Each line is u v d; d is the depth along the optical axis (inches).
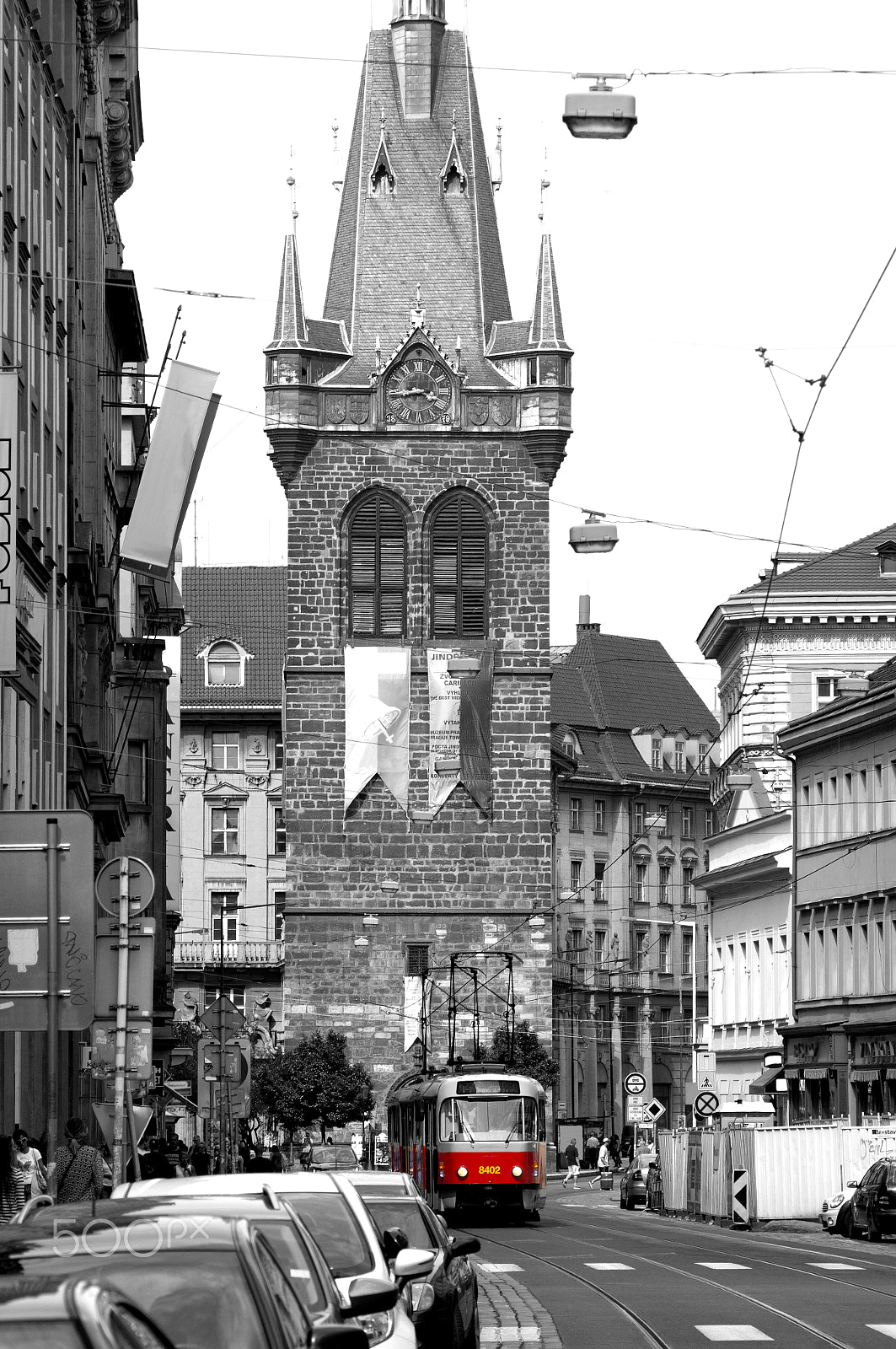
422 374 3769.7
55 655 1790.1
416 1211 836.0
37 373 1690.5
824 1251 1786.4
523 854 3678.6
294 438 3735.2
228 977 5157.5
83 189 2234.3
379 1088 3627.0
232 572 5472.4
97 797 2234.3
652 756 5836.6
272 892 5216.5
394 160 3900.1
